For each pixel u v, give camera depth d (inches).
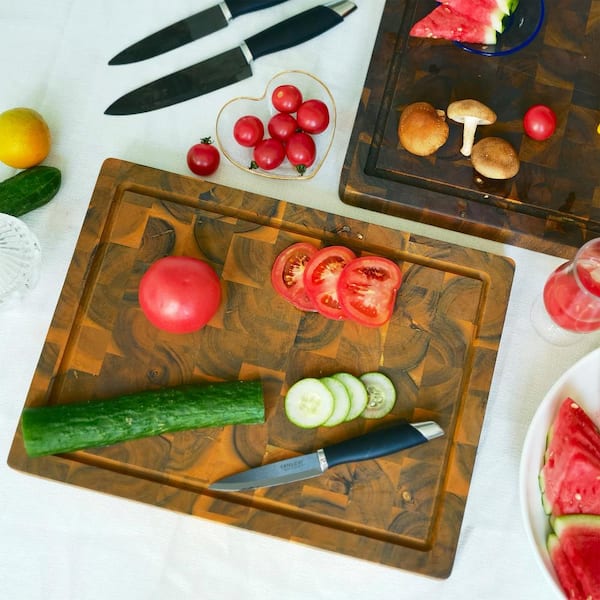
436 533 46.7
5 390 49.6
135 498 46.2
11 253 49.1
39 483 48.4
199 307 45.1
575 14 54.1
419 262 50.4
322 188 53.4
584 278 44.9
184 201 50.5
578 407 46.3
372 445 45.7
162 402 44.6
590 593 43.3
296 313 49.0
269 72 54.8
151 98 53.5
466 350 49.2
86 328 48.4
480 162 49.6
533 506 45.9
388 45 52.8
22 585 47.5
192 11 55.9
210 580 48.2
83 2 55.3
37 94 54.0
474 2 51.6
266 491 46.7
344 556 47.5
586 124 52.6
